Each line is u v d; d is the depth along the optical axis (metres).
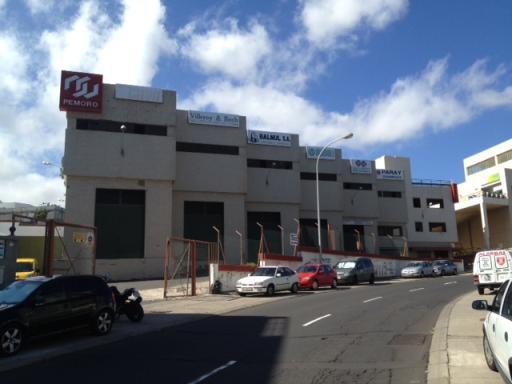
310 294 24.48
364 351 9.65
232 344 10.58
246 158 49.69
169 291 24.84
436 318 14.45
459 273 52.97
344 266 32.72
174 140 44.59
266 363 8.62
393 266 46.41
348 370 8.05
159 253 42.75
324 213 57.09
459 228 84.50
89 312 11.43
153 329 12.98
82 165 41.56
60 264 16.45
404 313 15.71
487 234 69.81
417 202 69.56
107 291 12.16
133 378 7.56
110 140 42.69
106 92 43.19
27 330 9.78
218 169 47.94
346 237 54.28
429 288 27.12
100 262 41.22
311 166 57.88
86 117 42.31
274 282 23.83
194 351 9.80
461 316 13.94
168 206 43.66
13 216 14.12
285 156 53.56
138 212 43.44
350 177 62.34
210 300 21.11
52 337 11.13
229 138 48.97
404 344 10.32
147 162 43.41
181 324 14.14
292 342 10.73
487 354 7.60
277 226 52.47
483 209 70.69
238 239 47.31
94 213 41.75
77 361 8.94
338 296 22.50
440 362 8.24
